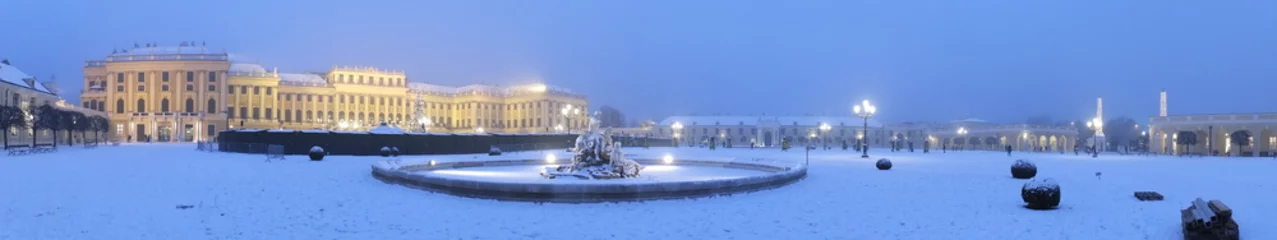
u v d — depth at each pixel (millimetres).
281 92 125250
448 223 14039
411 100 141250
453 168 31672
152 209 15641
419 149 50750
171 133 106312
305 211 15625
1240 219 14367
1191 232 11617
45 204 16219
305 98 127750
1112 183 22891
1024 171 24703
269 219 14461
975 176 26281
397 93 138125
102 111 110312
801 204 17031
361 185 21688
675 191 17406
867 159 43906
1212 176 27297
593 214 15227
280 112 124938
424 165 29828
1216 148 75062
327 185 21625
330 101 130625
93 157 39781
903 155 55656
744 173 28484
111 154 44688
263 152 44906
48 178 23203
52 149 51781
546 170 25766
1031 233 13039
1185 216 12305
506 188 17141
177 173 25922
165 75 110375
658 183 17156
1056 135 111375
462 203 16906
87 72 115375
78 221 13891
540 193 16875
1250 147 72062
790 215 15258
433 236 12727
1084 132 163000
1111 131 176000
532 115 144875
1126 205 16703
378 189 20344
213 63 111062
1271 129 68438
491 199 17406
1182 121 76250
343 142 47125
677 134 125375
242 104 119562
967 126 122312
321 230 13234
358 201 17344
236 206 16344
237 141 49062
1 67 74938
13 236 12336
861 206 16766
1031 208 16203
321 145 46781
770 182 20297
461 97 148125
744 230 13445
